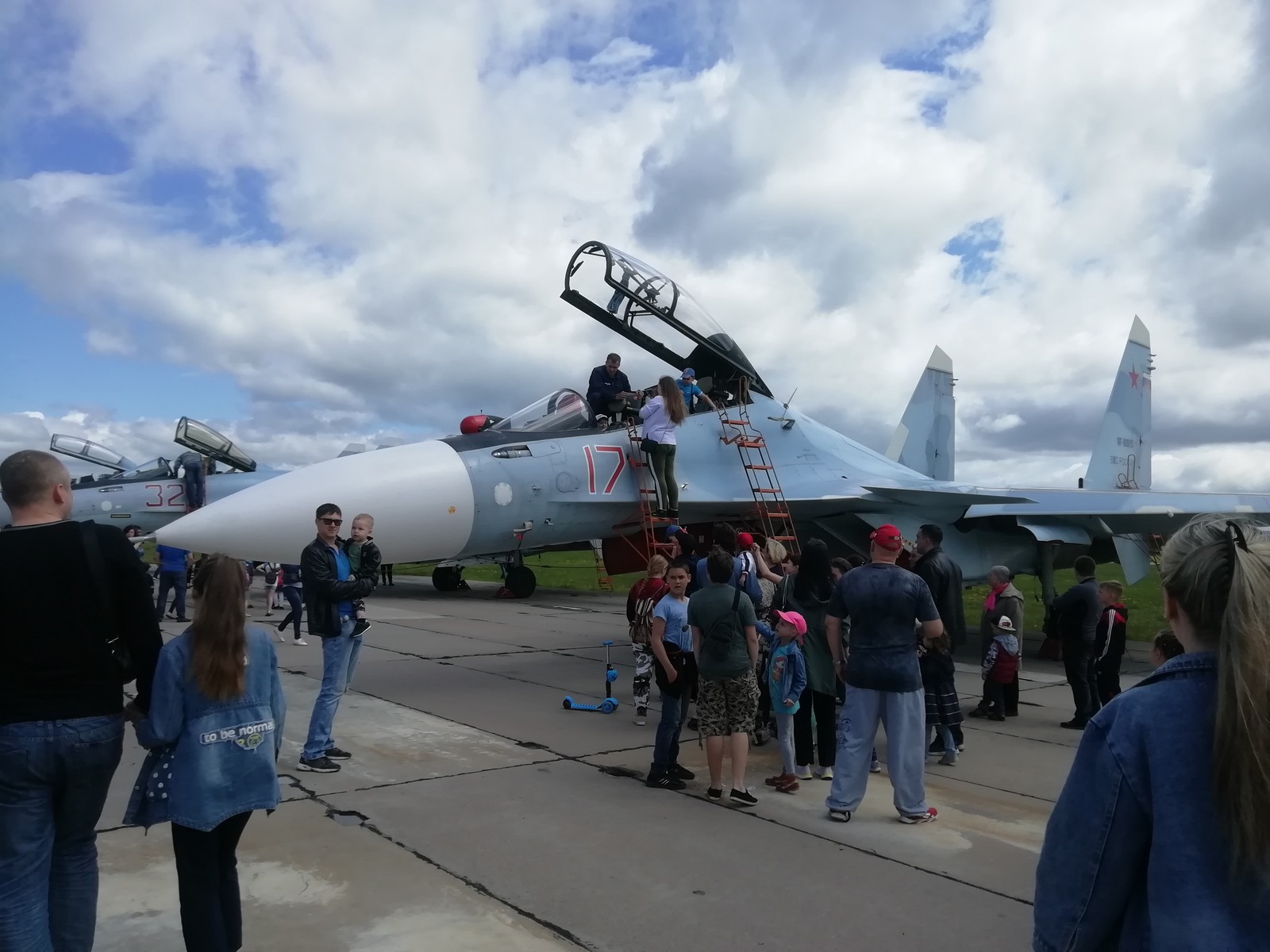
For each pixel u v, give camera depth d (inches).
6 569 102.3
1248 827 52.7
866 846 176.1
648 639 279.1
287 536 329.7
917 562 271.7
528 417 443.5
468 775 217.0
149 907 139.7
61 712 103.8
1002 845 178.4
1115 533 494.9
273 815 183.8
